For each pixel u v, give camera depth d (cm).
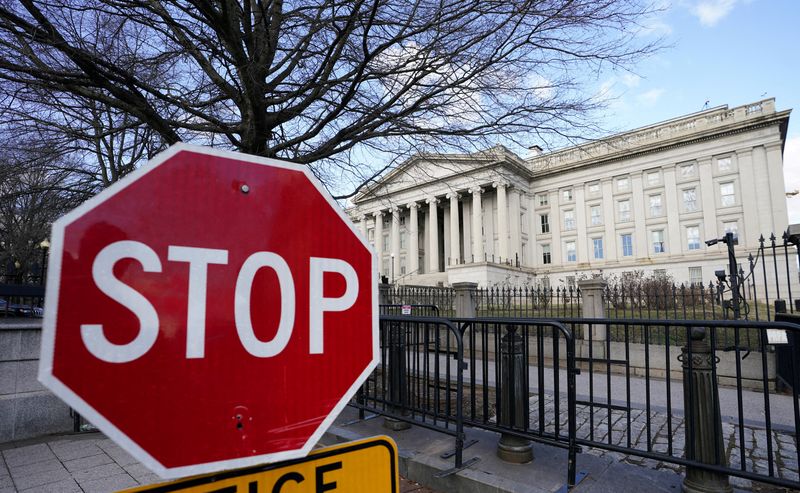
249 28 574
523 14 567
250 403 117
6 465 478
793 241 805
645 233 4628
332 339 137
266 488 120
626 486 364
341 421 569
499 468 402
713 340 348
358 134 704
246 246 123
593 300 1030
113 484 428
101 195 101
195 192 116
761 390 783
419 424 464
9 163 705
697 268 4278
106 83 517
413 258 5419
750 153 4128
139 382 100
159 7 540
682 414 603
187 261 112
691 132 4384
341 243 145
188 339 109
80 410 91
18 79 501
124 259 102
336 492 132
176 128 680
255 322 121
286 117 639
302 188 138
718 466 334
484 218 5434
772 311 1877
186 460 105
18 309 789
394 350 533
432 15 589
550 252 5256
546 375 934
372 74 637
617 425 559
